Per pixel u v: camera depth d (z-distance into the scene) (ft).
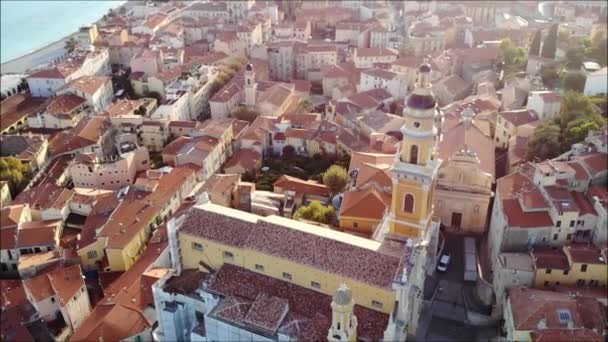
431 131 287.89
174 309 315.17
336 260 289.12
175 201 485.56
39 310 368.27
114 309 344.08
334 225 393.29
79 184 532.32
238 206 447.42
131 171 534.78
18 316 362.53
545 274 331.77
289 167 553.64
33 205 476.13
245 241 307.58
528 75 634.43
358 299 286.25
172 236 321.73
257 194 461.37
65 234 461.78
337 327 251.60
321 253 293.23
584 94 558.97
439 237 391.86
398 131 573.74
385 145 502.79
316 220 396.16
